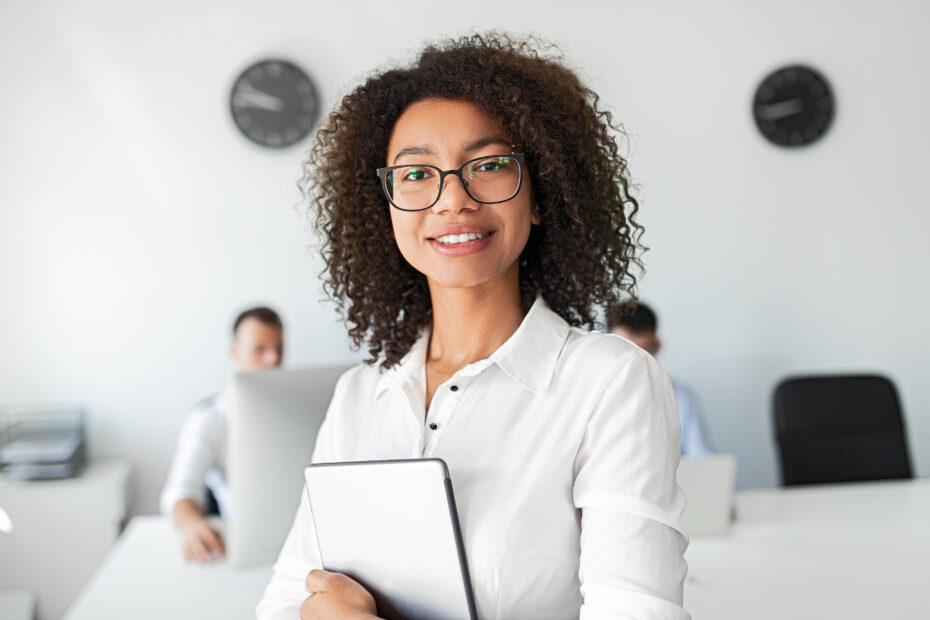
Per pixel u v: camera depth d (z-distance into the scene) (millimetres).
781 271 4688
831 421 3398
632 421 1025
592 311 1290
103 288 4285
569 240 1217
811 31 4660
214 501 3168
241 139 4332
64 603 3729
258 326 3596
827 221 4703
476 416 1096
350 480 1065
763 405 4688
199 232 4328
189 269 4328
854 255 4730
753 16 4621
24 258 4234
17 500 3707
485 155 1099
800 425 3391
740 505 2916
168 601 2123
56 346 4262
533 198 1190
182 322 4328
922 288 4770
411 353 1216
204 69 4312
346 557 1099
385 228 1283
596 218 1233
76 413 4258
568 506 1041
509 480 1045
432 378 1183
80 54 4250
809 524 2682
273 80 4309
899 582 2170
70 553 3736
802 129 4648
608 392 1043
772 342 4688
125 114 4277
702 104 4602
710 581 2197
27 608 3441
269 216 4352
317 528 1118
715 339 4648
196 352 4340
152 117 4289
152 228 4301
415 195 1111
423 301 1287
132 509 4273
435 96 1120
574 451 1044
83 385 4277
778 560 2350
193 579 2268
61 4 4234
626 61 4543
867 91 4703
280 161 4348
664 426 1041
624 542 975
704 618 1968
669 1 4559
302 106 4328
